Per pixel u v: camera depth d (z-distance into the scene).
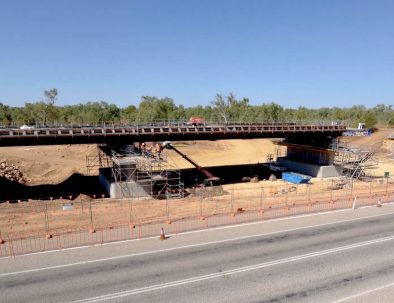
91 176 45.81
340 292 13.26
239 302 12.48
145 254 16.69
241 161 64.19
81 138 36.09
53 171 47.62
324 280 14.20
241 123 51.06
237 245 17.94
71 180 43.22
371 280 14.25
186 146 78.69
